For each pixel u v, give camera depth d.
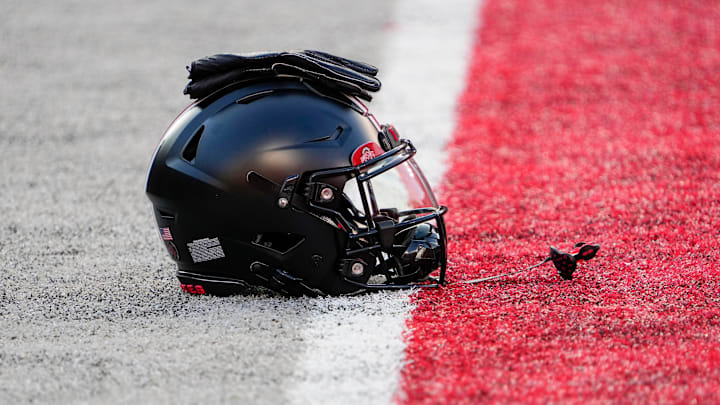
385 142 11.65
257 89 11.36
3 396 9.61
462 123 21.45
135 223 15.84
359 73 12.04
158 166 11.48
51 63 26.81
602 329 10.81
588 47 26.83
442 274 12.26
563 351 10.24
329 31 29.12
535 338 10.61
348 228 11.39
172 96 23.91
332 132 11.20
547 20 29.75
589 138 20.00
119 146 20.52
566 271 12.32
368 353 10.36
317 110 11.23
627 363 9.85
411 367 9.97
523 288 12.27
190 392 9.54
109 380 9.88
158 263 13.84
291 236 11.61
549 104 22.52
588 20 29.44
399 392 9.43
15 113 22.80
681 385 9.36
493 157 19.20
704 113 21.09
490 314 11.37
